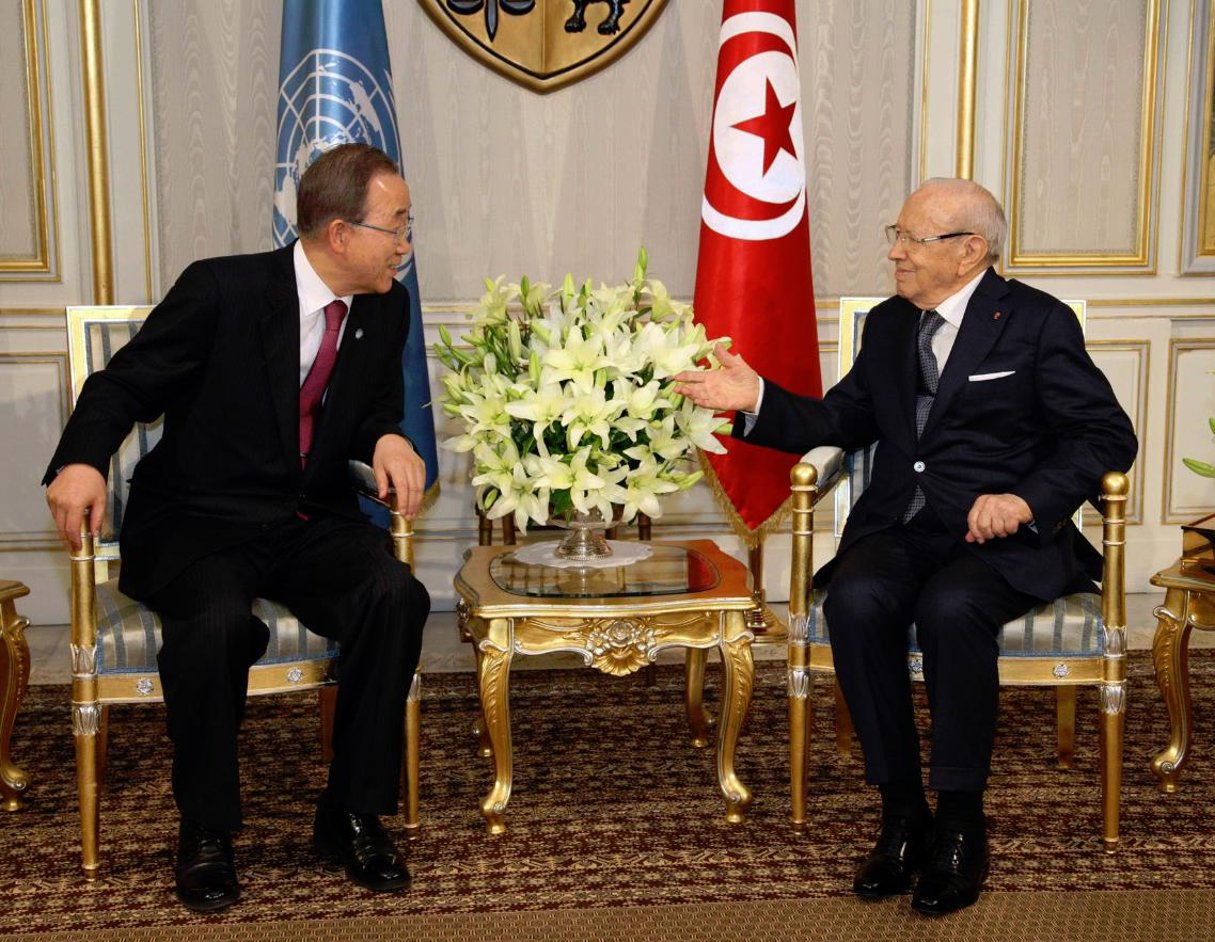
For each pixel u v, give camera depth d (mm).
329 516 2404
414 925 1984
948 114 3990
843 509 2713
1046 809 2438
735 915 2016
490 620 2293
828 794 2537
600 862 2221
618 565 2533
